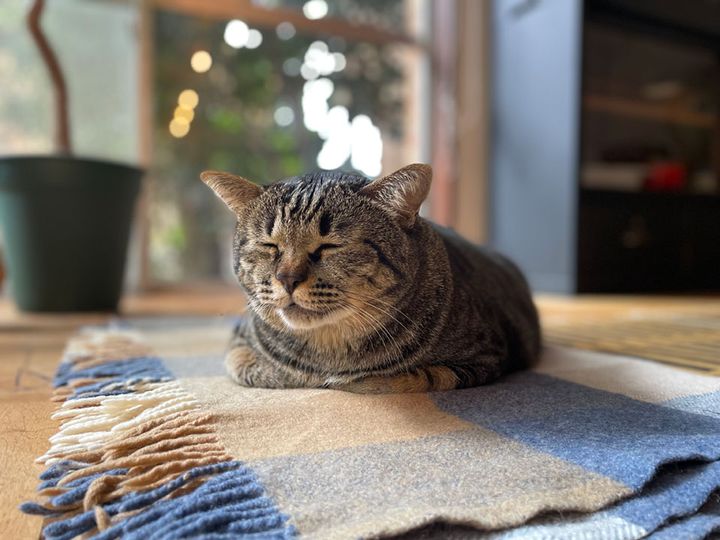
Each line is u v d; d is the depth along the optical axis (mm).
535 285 1137
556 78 1060
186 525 193
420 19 1240
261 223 362
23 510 210
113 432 280
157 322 702
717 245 1228
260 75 1153
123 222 783
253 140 1177
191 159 1128
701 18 1134
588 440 270
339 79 1215
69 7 987
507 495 218
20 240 731
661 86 1188
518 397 339
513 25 1163
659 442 265
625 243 1110
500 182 1223
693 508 220
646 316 784
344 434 275
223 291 1134
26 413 320
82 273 756
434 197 1259
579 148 1031
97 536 191
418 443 265
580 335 620
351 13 1207
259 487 221
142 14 1016
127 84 1040
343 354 357
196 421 284
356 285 340
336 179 375
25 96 973
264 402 323
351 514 203
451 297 376
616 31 1093
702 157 1262
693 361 471
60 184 712
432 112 1239
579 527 207
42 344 549
